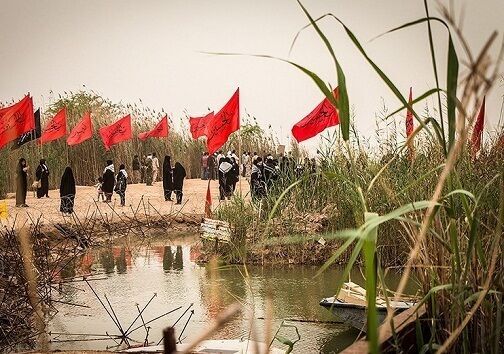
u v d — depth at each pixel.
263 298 9.27
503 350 2.61
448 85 1.86
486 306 2.51
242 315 8.02
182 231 19.92
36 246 9.26
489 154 4.04
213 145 18.22
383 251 8.44
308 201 13.74
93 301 9.55
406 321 2.73
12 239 8.15
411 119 6.84
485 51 1.15
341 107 1.84
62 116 25.86
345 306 6.68
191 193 28.22
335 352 6.38
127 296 9.99
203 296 9.68
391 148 7.94
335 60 1.84
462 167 3.33
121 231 18.81
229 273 11.55
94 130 32.72
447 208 2.25
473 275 2.55
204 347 5.27
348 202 11.52
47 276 9.15
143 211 21.83
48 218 18.11
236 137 34.22
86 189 29.72
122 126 28.83
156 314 8.64
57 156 31.12
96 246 15.98
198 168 37.12
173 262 13.52
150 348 5.43
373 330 1.28
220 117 18.02
